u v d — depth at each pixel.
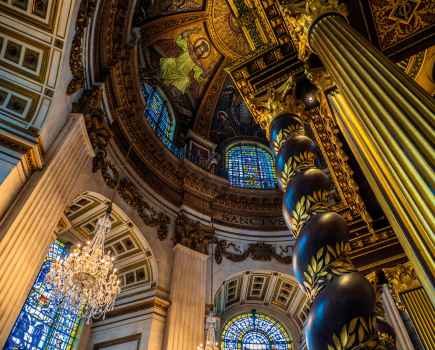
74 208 10.52
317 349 2.10
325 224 2.72
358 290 2.20
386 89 2.27
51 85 7.64
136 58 11.95
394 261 5.53
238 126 18.17
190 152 15.39
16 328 8.85
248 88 5.23
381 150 2.09
